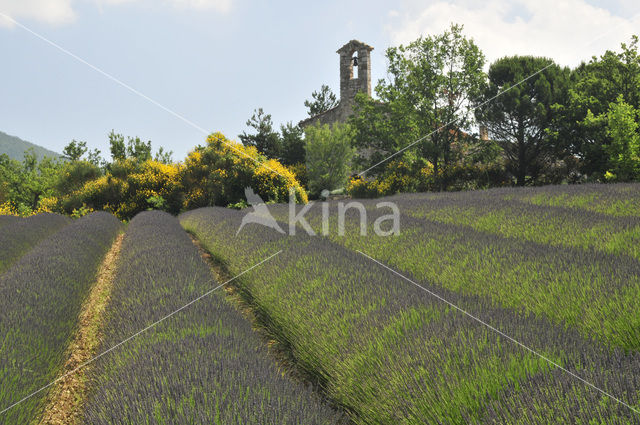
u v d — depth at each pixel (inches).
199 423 64.6
